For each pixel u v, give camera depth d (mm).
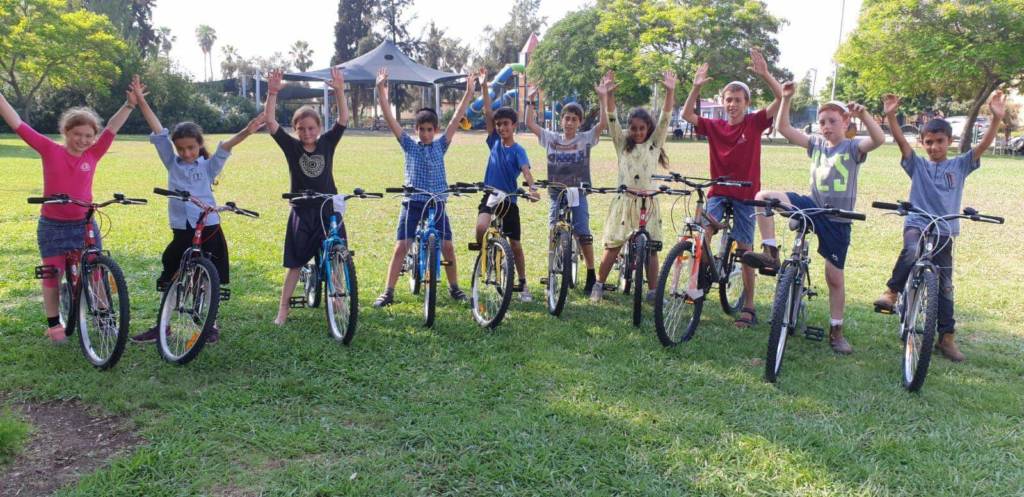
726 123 5914
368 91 78625
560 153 6594
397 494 3189
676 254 5172
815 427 3908
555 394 4312
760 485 3318
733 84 5809
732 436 3771
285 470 3350
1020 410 4219
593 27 52312
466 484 3291
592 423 3908
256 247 8430
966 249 9055
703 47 45594
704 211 5590
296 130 5414
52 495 3125
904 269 5094
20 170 17438
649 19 46375
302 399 4184
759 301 6676
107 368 4508
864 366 4969
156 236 8977
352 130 59500
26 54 40000
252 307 5996
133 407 4000
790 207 4789
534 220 10859
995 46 29688
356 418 3943
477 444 3652
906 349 4691
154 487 3205
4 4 38250
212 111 56125
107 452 3539
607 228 6414
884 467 3496
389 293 6125
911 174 5234
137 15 71500
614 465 3459
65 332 5031
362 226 10086
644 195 5699
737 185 5441
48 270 4926
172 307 4746
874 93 37406
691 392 4395
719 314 6223
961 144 34375
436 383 4453
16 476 3295
